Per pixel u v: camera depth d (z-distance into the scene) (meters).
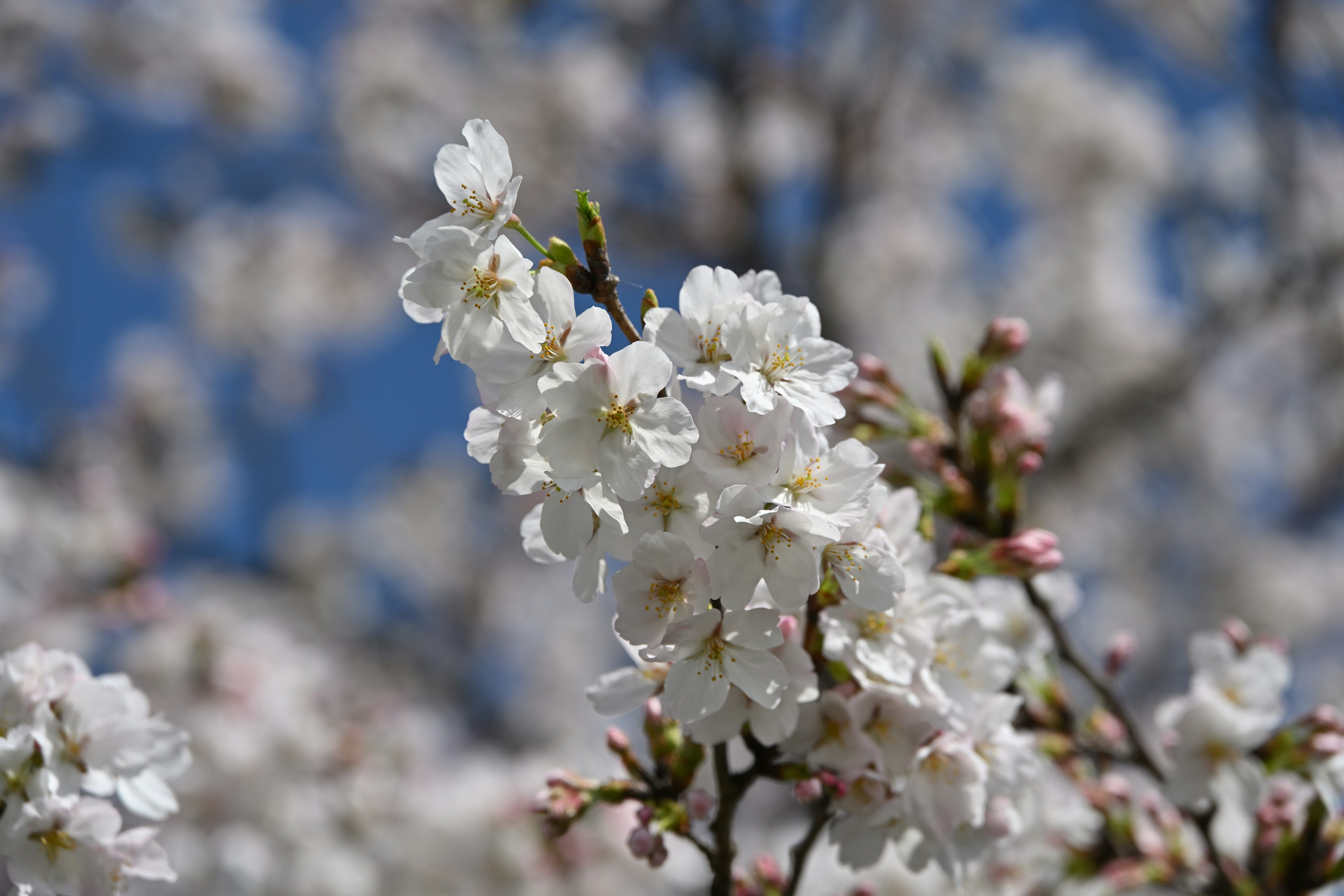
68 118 12.45
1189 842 3.56
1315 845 3.08
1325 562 12.98
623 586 2.02
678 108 13.23
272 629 6.18
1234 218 12.45
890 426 3.40
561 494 2.05
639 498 1.99
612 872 4.99
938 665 2.37
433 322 2.03
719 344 2.07
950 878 2.38
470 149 2.08
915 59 12.86
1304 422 13.27
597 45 13.21
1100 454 11.89
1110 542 13.09
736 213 12.38
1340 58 10.17
